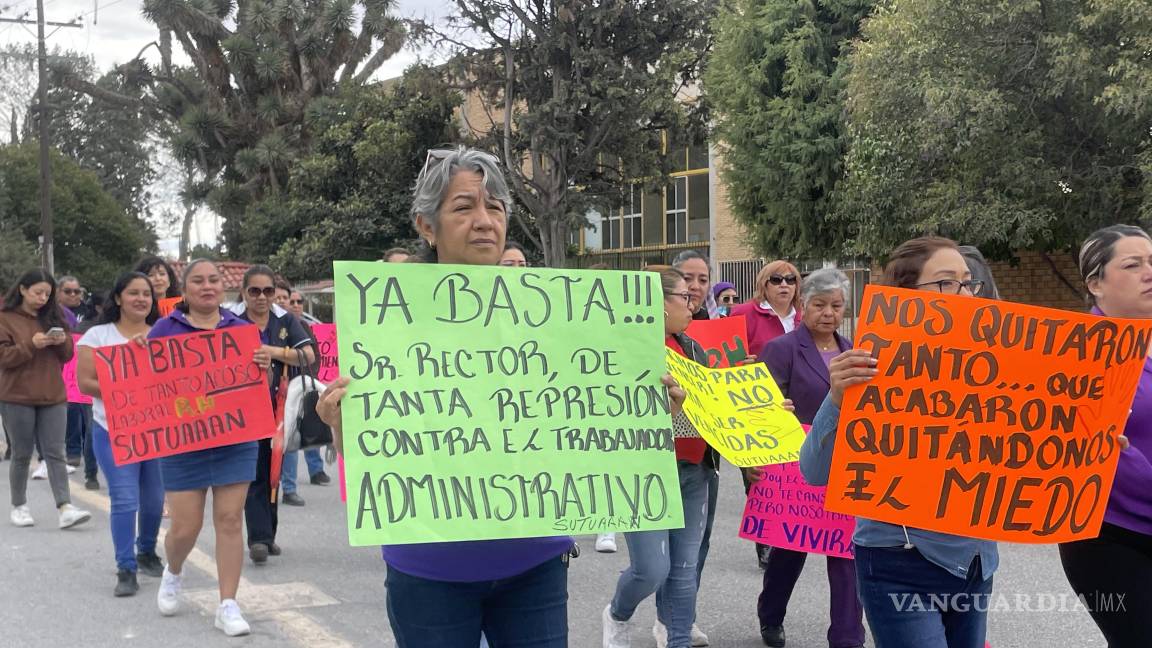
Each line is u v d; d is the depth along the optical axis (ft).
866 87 49.42
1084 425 8.93
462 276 8.63
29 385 25.50
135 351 17.03
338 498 30.55
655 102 62.75
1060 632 16.35
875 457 8.81
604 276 8.96
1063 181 47.60
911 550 8.95
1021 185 46.91
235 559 16.96
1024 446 8.83
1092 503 9.02
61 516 25.57
